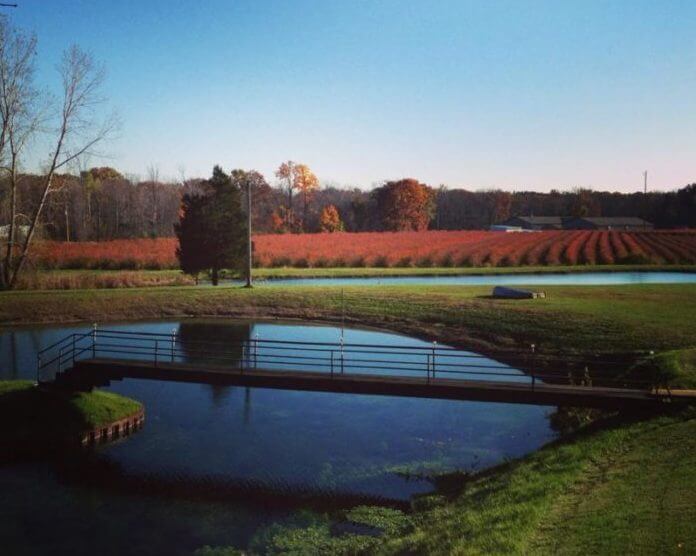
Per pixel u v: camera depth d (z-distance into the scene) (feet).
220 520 44.96
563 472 43.96
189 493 49.67
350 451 58.44
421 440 61.05
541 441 59.00
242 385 61.82
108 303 136.98
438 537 37.81
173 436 63.62
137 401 74.43
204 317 134.00
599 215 501.97
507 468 49.88
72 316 130.52
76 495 49.60
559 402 55.42
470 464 54.19
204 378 63.21
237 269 169.27
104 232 329.52
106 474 53.83
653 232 349.20
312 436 63.00
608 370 76.79
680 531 31.19
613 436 48.85
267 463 55.72
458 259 241.55
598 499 37.70
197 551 40.37
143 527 43.98
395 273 203.82
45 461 56.85
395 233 329.93
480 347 100.53
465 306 123.54
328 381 60.03
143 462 56.44
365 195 528.22
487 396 56.95
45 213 240.94
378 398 77.66
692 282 162.20
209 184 162.91
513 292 130.52
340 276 200.34
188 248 157.99
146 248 243.40
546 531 34.78
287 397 78.43
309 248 265.13
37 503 48.21
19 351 101.14
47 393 66.39
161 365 65.92
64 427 61.77
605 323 95.76
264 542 41.45
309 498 48.32
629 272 212.64
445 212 523.29
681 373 63.77
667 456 42.22
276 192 430.61
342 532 42.57
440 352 100.53
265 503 47.62
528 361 87.76
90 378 66.90
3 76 141.08
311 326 123.85
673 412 51.47
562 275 204.85
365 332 117.50
